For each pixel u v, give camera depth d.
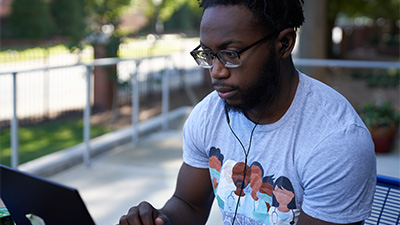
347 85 12.07
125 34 7.82
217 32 1.22
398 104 9.49
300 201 1.36
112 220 3.41
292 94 1.33
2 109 7.75
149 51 8.21
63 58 10.24
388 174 4.33
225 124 1.47
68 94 8.52
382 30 25.28
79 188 4.01
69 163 4.50
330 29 17.69
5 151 5.71
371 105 5.17
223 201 1.49
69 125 7.00
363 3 16.80
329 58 18.02
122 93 8.04
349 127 1.26
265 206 1.40
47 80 7.62
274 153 1.35
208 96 1.55
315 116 1.31
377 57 20.42
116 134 5.40
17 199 1.28
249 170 1.41
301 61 5.35
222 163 1.47
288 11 1.24
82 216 1.14
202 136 1.52
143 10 14.30
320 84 1.38
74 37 7.91
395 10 19.56
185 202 1.62
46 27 18.58
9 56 10.60
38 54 10.53
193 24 27.23
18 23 18.61
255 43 1.21
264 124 1.37
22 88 8.94
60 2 18.59
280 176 1.35
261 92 1.27
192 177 1.60
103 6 7.91
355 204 1.26
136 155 4.92
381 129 4.89
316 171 1.28
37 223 1.26
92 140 5.12
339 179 1.25
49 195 1.17
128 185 4.09
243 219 1.44
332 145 1.26
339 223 1.27
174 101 8.39
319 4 6.89
